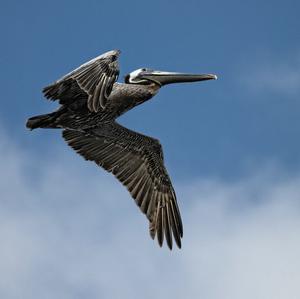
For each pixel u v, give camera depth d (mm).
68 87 15461
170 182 17500
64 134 17031
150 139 17375
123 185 17125
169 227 17422
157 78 17578
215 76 17609
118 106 16906
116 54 14930
